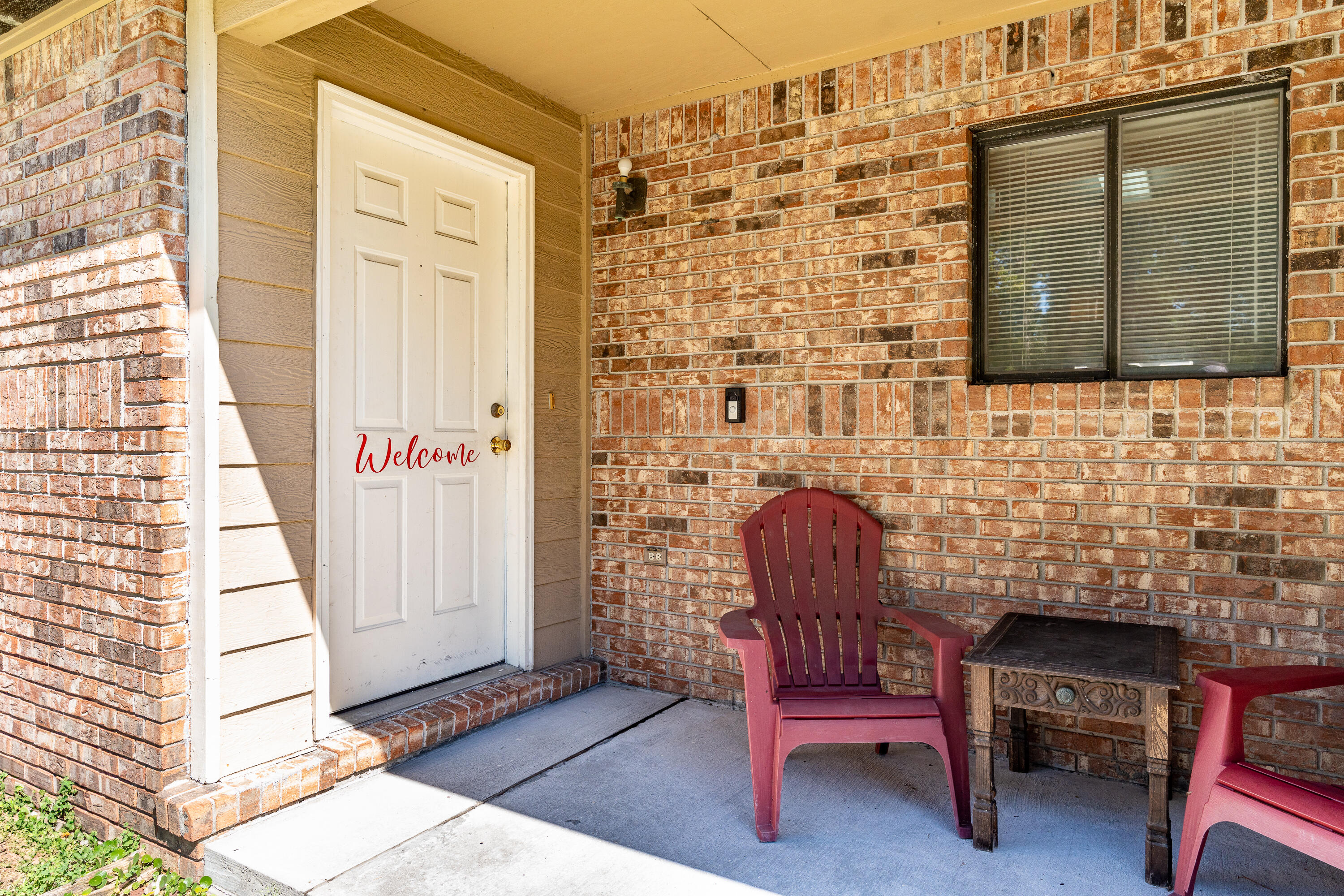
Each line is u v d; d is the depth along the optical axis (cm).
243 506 245
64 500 259
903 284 304
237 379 243
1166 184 269
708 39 305
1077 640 238
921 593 301
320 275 268
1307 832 172
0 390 284
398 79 295
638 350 370
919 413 301
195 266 234
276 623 255
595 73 336
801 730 233
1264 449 247
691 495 354
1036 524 281
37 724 272
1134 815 246
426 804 252
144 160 234
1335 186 237
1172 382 260
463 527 337
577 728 317
